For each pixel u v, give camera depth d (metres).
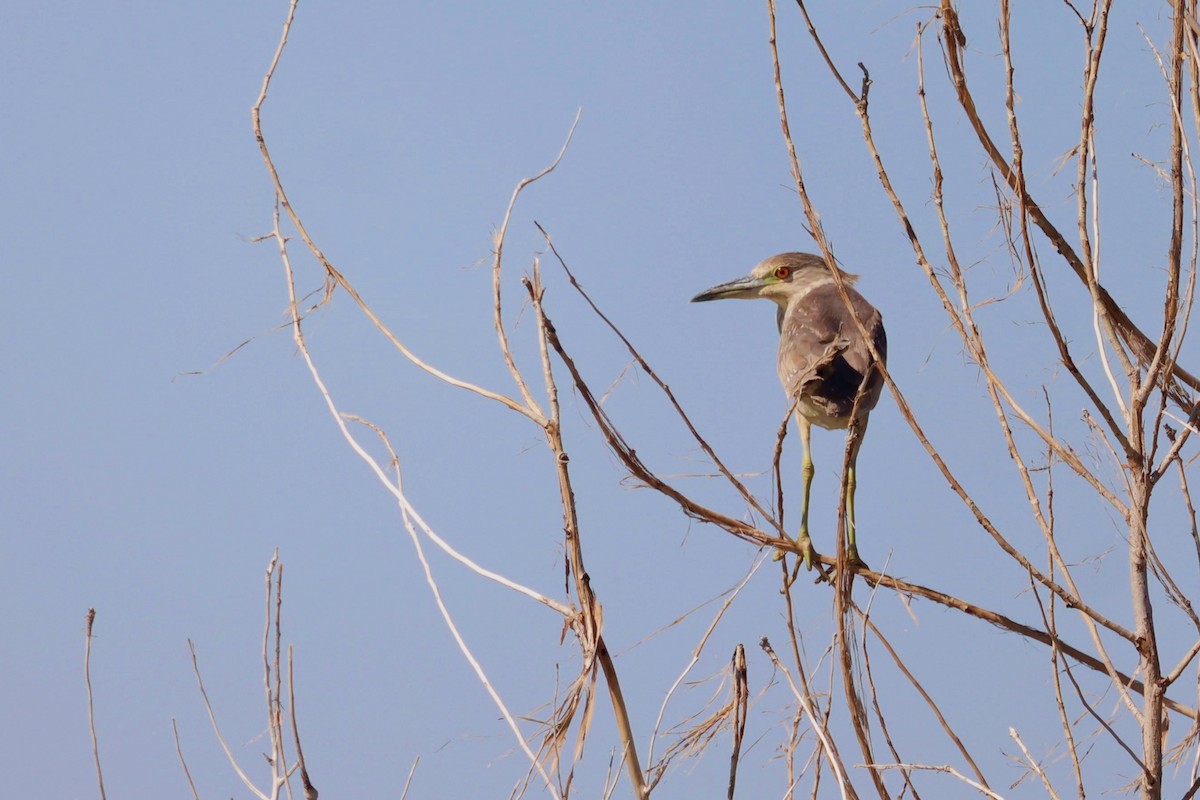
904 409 7.79
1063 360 7.86
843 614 7.72
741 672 7.14
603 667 6.87
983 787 7.04
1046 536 7.66
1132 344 8.73
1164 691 7.51
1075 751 7.11
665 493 8.20
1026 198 8.07
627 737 6.80
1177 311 7.66
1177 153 7.52
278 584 7.26
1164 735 7.87
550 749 6.69
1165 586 7.71
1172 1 7.62
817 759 7.18
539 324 7.48
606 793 6.64
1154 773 7.39
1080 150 7.82
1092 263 7.88
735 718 7.05
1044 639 8.91
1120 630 7.69
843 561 7.82
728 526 8.57
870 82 8.02
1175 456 7.75
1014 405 7.85
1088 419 7.88
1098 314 7.81
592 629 6.81
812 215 8.15
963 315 7.86
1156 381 7.78
